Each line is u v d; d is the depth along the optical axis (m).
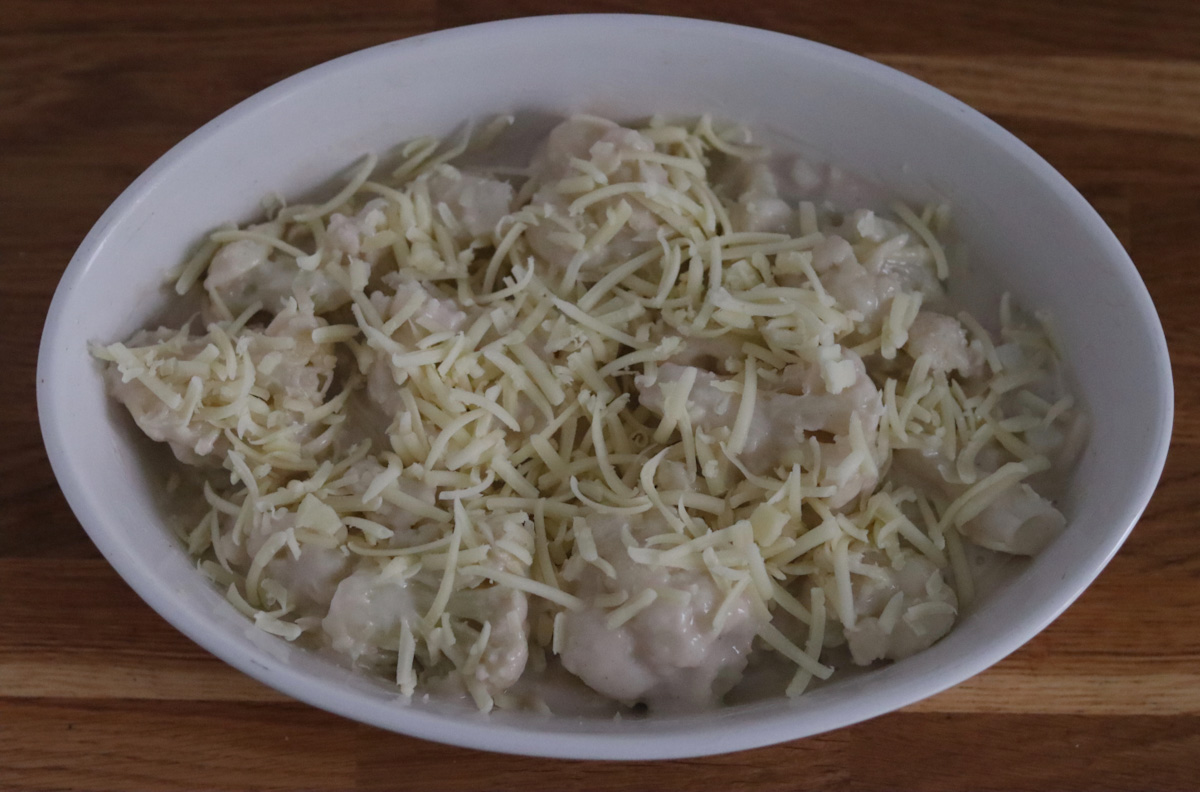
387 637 0.48
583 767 0.51
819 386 0.50
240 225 0.54
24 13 0.58
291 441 0.50
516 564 0.49
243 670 0.47
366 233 0.52
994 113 0.57
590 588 0.49
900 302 0.51
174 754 0.51
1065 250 0.52
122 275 0.51
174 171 0.51
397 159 0.55
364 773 0.51
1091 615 0.52
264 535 0.49
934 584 0.50
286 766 0.51
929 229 0.54
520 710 0.49
